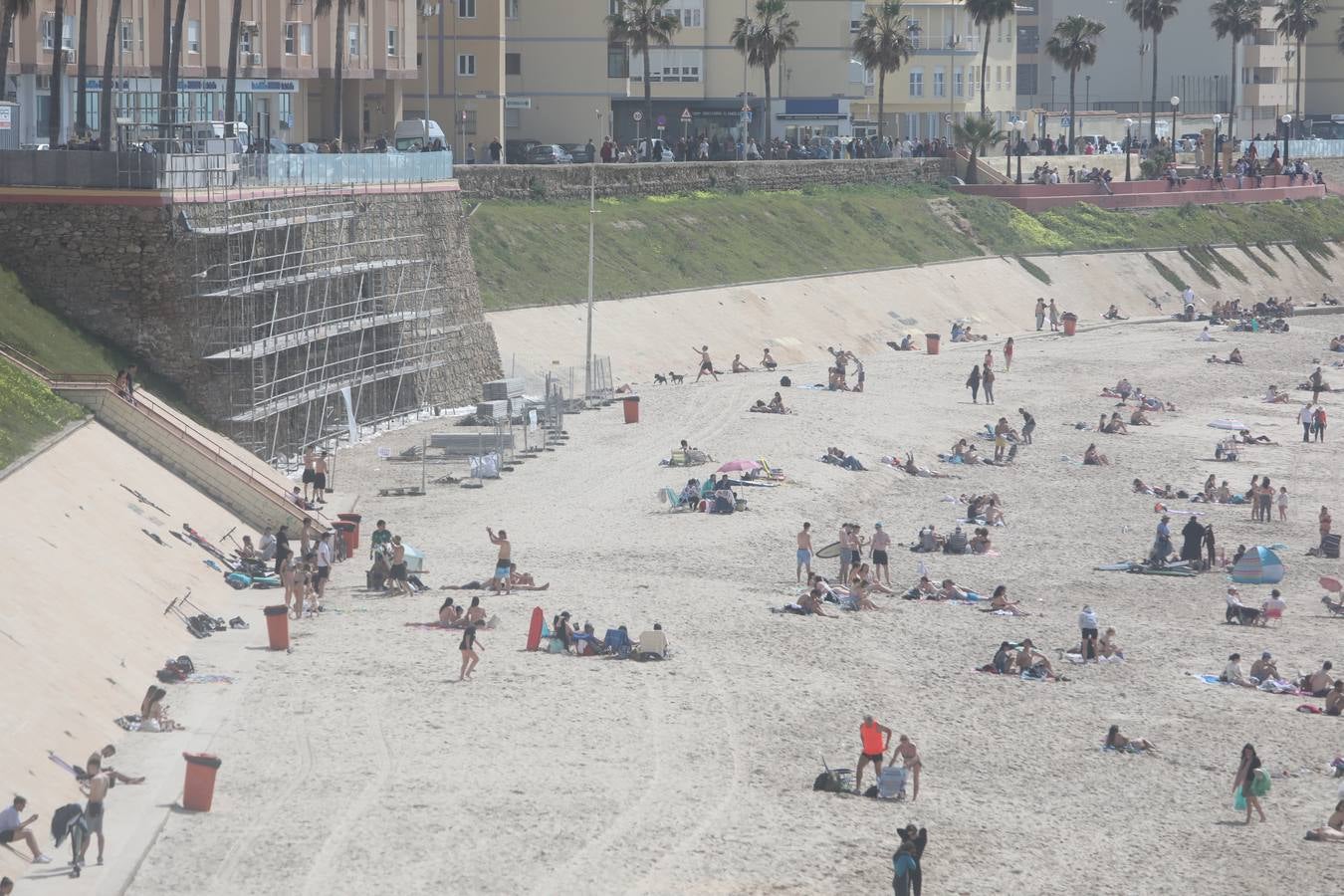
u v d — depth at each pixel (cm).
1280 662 13938
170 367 18425
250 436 18550
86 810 9044
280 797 10119
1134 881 9669
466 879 9188
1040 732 12044
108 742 10725
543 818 10019
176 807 9850
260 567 14975
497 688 12312
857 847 9869
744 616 14438
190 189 18600
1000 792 10881
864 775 11012
